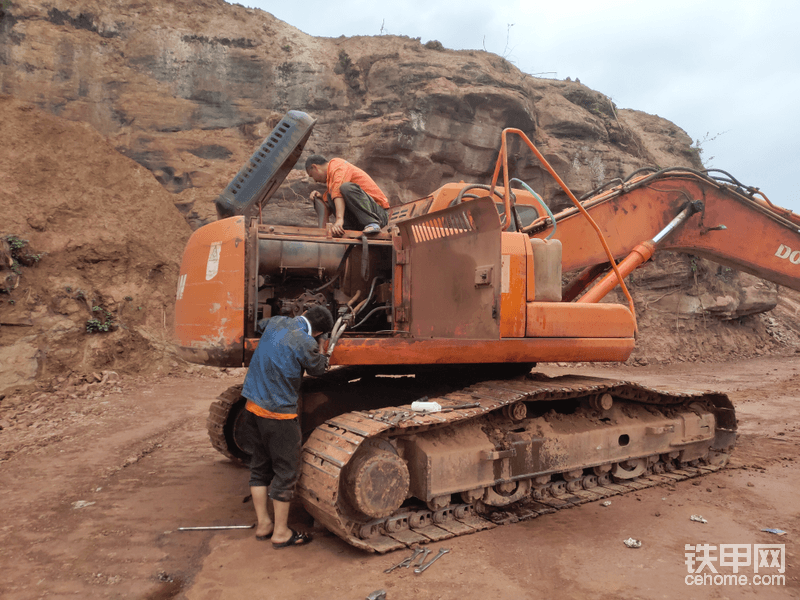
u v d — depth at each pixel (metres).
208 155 15.39
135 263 12.06
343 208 4.98
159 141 14.89
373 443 3.86
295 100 16.50
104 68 14.97
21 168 11.48
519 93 17.52
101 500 4.64
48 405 8.36
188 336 4.32
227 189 4.72
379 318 5.16
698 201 6.68
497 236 4.28
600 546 3.73
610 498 4.77
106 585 3.21
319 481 3.56
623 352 4.95
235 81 16.14
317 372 3.76
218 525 4.13
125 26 15.54
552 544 3.77
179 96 15.57
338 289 4.98
